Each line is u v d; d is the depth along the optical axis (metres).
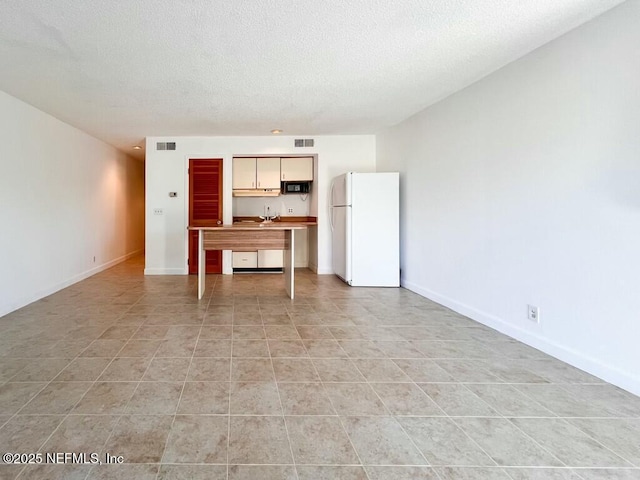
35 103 3.77
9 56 2.64
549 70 2.48
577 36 2.27
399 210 4.82
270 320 3.31
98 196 5.71
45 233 4.14
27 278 3.79
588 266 2.22
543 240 2.55
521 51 2.63
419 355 2.52
